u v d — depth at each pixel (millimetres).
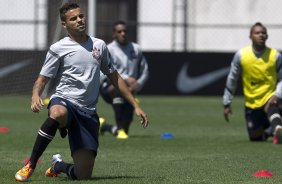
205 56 76125
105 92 39656
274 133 35375
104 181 22453
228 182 22812
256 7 84250
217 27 83375
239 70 36844
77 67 22734
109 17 84500
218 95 76375
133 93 39312
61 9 22797
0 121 49625
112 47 39594
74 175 22984
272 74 36750
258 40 36156
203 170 25812
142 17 83312
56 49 22734
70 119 22531
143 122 23438
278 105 36531
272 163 27906
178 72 76250
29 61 74688
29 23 81312
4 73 74812
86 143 22469
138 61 39844
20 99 71625
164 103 67688
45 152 31641
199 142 36906
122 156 30531
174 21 82688
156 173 25031
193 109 61531
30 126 45875
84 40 23016
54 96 22906
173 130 44344
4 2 81688
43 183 22109
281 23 84562
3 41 82125
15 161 28266
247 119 37531
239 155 30734
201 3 83688
